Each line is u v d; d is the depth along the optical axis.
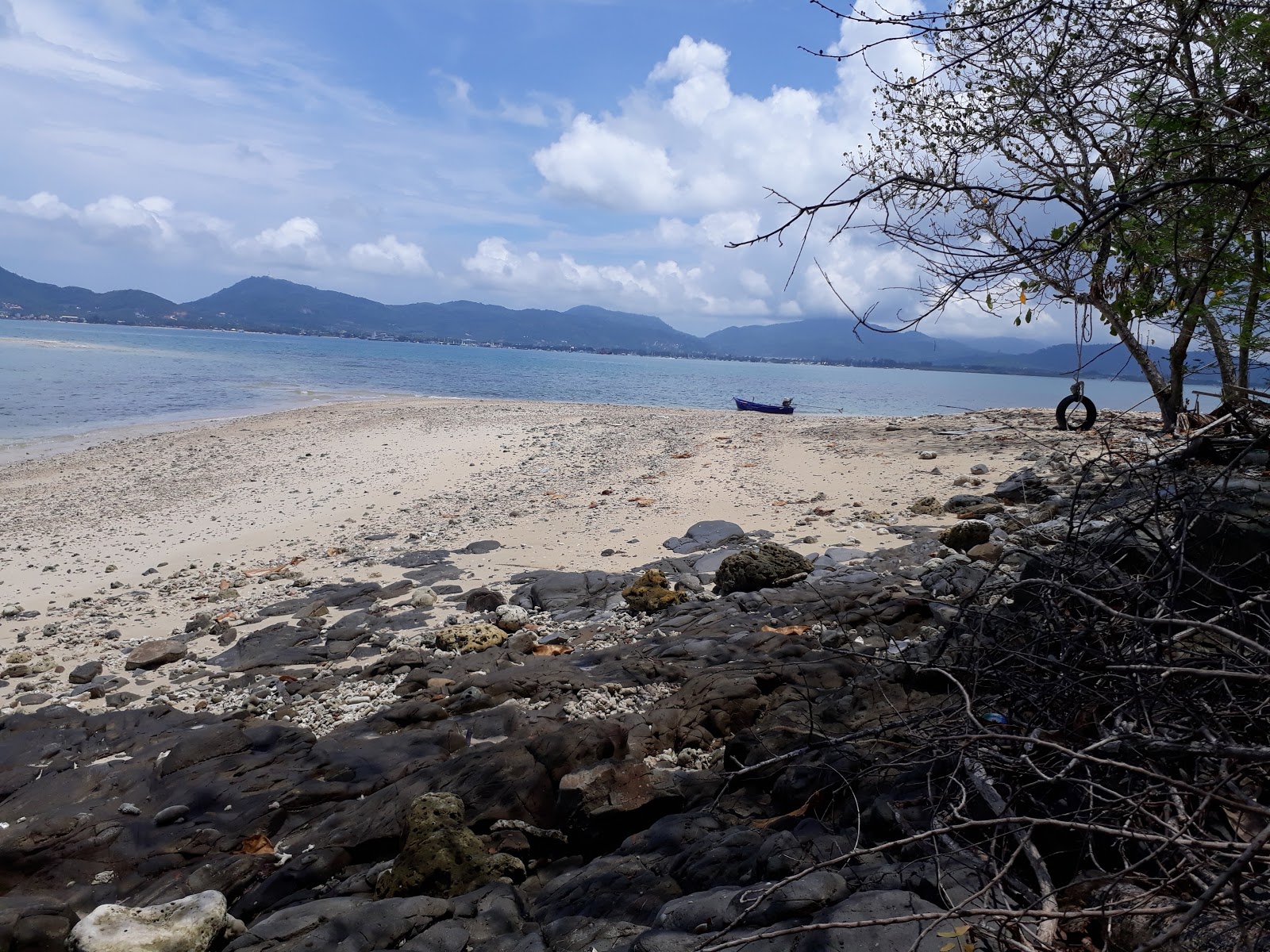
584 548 12.84
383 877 4.70
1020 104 4.10
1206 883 2.57
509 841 4.97
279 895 4.85
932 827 3.48
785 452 18.92
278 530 15.27
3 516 16.66
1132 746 2.92
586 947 3.57
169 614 10.86
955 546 10.23
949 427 20.39
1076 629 4.05
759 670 6.47
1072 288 3.27
